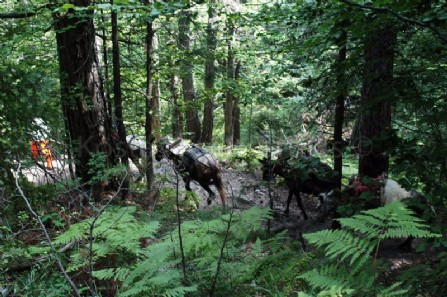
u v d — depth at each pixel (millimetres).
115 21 9438
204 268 3617
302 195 12648
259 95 9219
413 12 3869
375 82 5465
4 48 6328
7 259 3719
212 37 10578
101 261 3869
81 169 8469
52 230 5090
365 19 3963
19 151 5137
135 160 10438
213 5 7734
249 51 9648
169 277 2871
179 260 3322
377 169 7172
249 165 13688
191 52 10555
